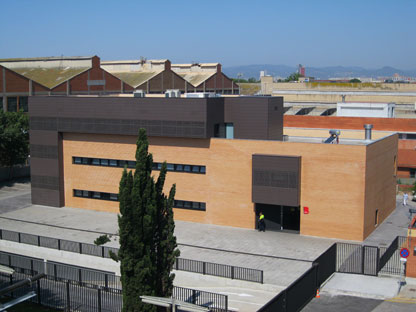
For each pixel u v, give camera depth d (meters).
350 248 33.28
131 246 20.06
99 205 44.41
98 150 43.69
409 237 27.92
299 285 23.50
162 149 41.00
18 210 45.00
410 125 57.88
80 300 25.80
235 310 25.03
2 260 31.39
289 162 36.06
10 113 61.25
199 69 107.25
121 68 97.38
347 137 52.66
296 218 37.94
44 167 45.81
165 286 21.42
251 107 40.72
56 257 34.56
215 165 39.31
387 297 25.19
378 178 38.75
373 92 87.38
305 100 89.56
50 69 86.25
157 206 21.02
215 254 32.97
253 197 37.44
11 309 24.98
